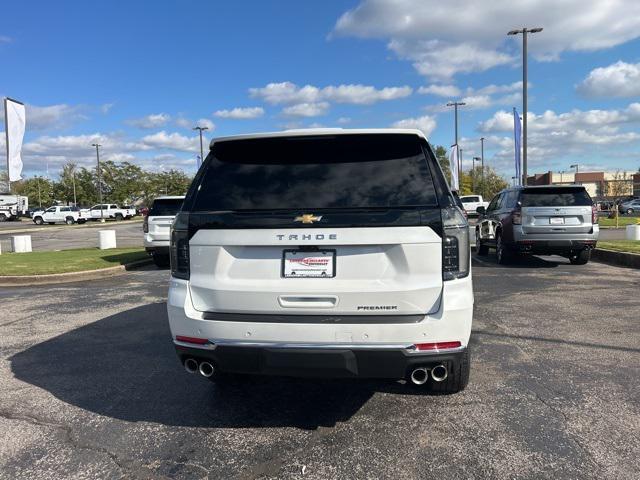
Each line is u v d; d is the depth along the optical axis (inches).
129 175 3651.6
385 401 161.9
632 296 322.0
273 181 139.5
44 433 143.5
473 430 140.5
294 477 119.2
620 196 2864.2
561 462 123.0
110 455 130.8
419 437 137.4
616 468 120.0
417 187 133.8
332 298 130.3
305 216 131.1
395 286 128.3
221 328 132.6
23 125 767.7
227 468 123.6
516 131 1154.7
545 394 164.4
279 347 129.0
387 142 140.9
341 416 151.9
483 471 119.9
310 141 142.7
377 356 126.6
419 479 117.1
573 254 476.7
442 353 127.9
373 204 132.3
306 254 132.6
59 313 299.4
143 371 194.5
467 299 129.6
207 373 140.3
